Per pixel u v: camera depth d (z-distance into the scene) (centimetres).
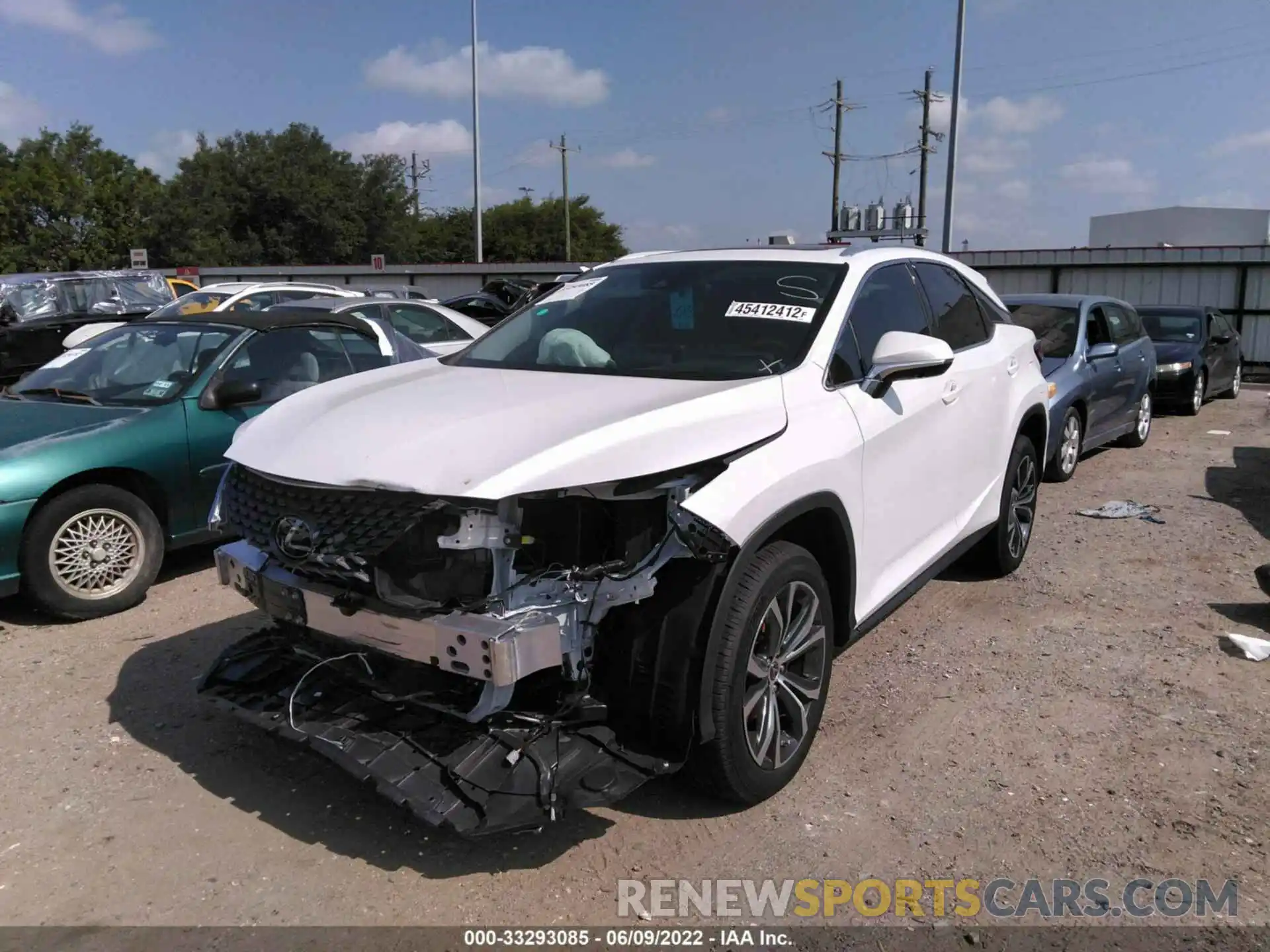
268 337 610
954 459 452
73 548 501
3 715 399
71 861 303
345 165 6169
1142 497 802
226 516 347
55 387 588
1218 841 311
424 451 290
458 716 282
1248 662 449
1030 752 368
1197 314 1438
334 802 336
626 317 401
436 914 279
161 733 385
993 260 2428
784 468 314
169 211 5484
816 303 382
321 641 319
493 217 7788
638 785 284
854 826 321
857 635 378
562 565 286
